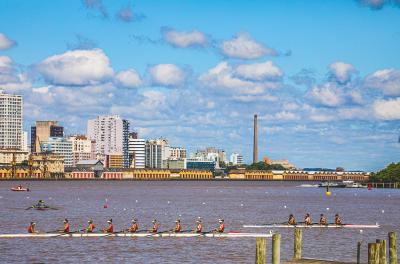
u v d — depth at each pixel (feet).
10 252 381.81
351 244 427.74
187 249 395.14
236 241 428.56
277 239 285.64
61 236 441.68
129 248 397.39
